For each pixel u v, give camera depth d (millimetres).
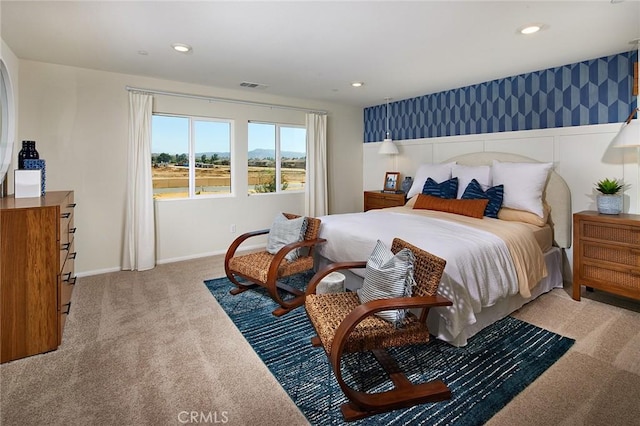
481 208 3441
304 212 5535
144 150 3979
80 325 2566
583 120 3412
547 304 2947
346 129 5914
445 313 2182
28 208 2109
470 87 4379
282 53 3115
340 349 1594
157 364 2068
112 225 3926
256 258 3123
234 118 4730
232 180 4855
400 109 5402
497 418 1626
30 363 2068
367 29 2578
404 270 1872
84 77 3660
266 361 2109
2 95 2742
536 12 2293
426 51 3061
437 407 1706
